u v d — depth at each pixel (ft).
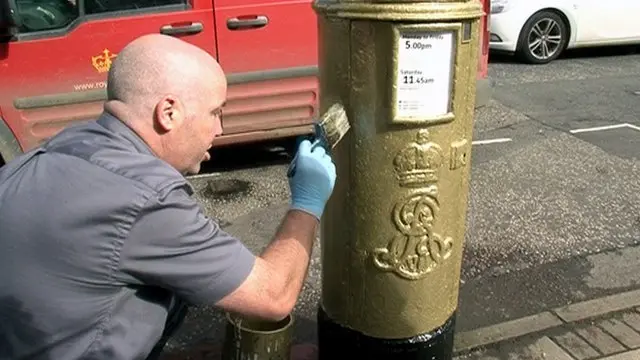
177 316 6.32
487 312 10.90
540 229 13.84
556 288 11.62
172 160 5.66
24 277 5.13
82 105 14.37
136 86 5.41
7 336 5.33
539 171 17.13
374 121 6.75
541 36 30.60
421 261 7.29
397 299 7.41
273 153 18.38
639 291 11.28
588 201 15.28
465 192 7.47
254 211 14.76
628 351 9.68
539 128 20.89
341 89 6.83
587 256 12.75
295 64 15.94
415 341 7.63
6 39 13.50
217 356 9.65
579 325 10.32
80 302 5.18
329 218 7.50
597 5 30.83
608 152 18.62
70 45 13.98
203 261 5.38
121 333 5.36
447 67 6.61
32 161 5.49
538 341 9.94
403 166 6.86
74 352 5.28
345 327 7.77
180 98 5.44
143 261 5.22
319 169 6.35
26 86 13.83
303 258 6.08
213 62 5.71
